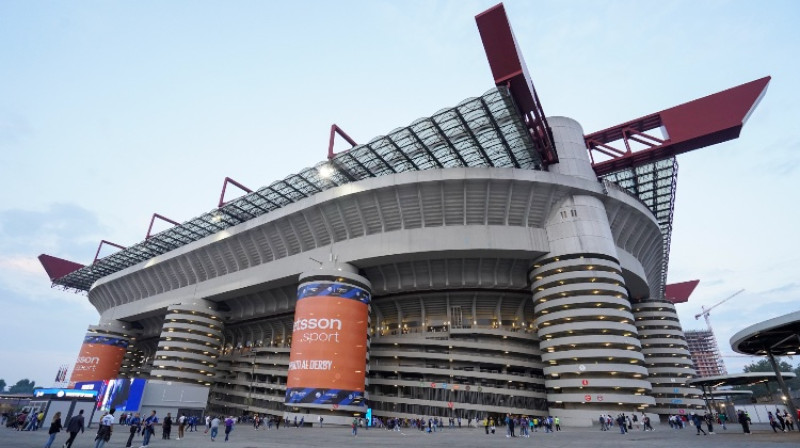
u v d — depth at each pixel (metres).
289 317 79.75
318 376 55.00
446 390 60.38
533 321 68.00
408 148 59.34
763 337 28.22
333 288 59.50
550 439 31.95
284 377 73.31
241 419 67.56
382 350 65.12
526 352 62.16
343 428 50.28
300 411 54.94
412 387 62.22
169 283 89.62
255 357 78.81
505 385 61.16
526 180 57.66
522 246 58.47
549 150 62.19
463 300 67.25
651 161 64.25
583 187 59.91
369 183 60.34
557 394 53.09
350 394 55.06
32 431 31.77
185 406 63.62
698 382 58.06
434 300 68.19
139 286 95.94
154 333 101.38
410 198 60.00
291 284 71.88
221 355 85.12
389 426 51.66
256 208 75.31
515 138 58.44
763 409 62.31
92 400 38.22
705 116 60.41
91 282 117.75
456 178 57.34
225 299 82.25
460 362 62.81
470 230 59.31
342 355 56.25
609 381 49.91
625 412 48.59
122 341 100.00
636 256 71.12
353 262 63.16
